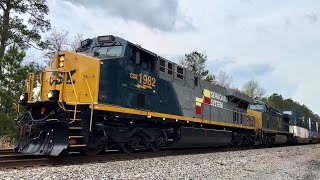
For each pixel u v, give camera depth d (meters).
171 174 8.22
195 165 10.16
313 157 16.47
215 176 8.45
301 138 36.50
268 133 27.14
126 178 7.26
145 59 12.49
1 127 17.09
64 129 9.14
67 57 10.56
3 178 6.42
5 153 10.70
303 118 39.66
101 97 10.09
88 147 9.98
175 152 14.12
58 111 9.77
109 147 11.16
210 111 17.41
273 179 8.45
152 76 12.72
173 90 14.09
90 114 9.84
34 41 29.22
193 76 16.08
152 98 12.60
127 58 11.38
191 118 15.16
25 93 11.03
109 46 11.66
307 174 9.82
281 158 14.69
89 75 10.12
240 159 12.88
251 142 22.83
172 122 13.95
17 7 28.92
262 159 13.59
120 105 10.87
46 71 10.47
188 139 14.79
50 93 9.84
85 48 12.17
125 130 11.34
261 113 25.45
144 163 9.73
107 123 10.73
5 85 17.64
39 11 30.14
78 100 10.09
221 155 14.15
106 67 10.41
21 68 18.09
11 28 28.17
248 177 8.55
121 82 10.98
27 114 10.38
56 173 7.21
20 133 10.09
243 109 22.39
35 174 6.96
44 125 9.48
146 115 12.01
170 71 14.12
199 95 16.41
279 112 32.16
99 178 7.02
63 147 8.93
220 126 18.69
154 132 12.88
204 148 18.08
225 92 19.86
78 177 6.96
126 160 10.25
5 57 18.05
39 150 9.31
